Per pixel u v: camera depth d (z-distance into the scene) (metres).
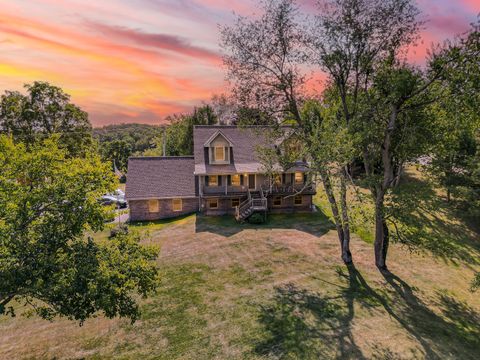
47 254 9.54
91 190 10.70
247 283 16.89
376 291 16.14
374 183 17.77
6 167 9.98
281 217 29.72
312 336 12.16
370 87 18.05
